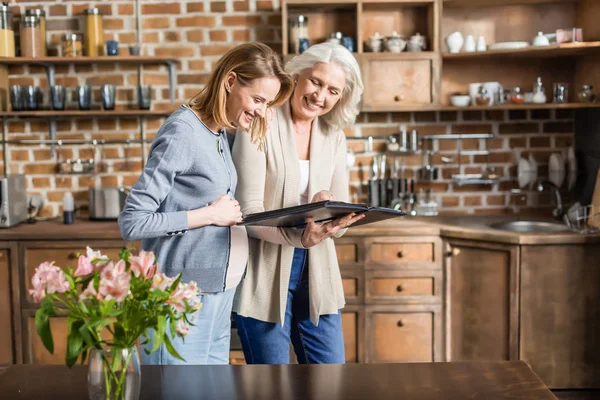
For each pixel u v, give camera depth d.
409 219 4.05
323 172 2.60
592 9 3.96
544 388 1.65
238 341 3.80
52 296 1.40
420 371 1.77
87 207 4.38
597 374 3.53
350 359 3.80
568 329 3.50
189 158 2.10
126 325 1.39
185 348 2.15
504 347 3.56
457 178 4.26
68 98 4.32
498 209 4.38
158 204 2.08
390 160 4.38
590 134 4.05
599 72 3.93
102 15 4.18
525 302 3.48
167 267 2.16
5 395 1.61
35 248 3.75
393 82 4.04
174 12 4.26
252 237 2.53
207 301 2.19
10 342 3.78
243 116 2.14
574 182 4.20
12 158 4.34
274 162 2.48
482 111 4.33
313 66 2.46
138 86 4.10
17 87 4.06
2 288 3.76
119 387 1.39
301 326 2.64
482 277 3.60
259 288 2.52
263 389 1.65
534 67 4.26
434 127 4.34
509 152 4.36
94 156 4.36
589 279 3.47
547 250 3.46
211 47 4.28
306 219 2.28
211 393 1.62
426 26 4.22
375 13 4.23
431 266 3.74
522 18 4.22
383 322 3.78
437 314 3.76
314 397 1.60
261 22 4.26
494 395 1.61
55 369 1.79
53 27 4.28
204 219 2.12
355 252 3.76
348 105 2.61
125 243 3.73
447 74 4.28
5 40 4.09
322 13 4.21
